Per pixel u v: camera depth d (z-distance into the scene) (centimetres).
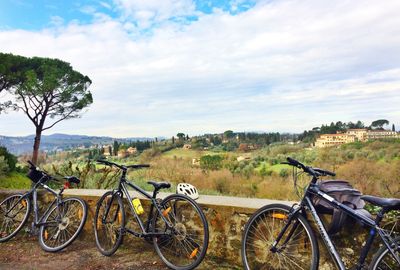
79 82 2591
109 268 335
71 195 432
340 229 252
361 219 231
